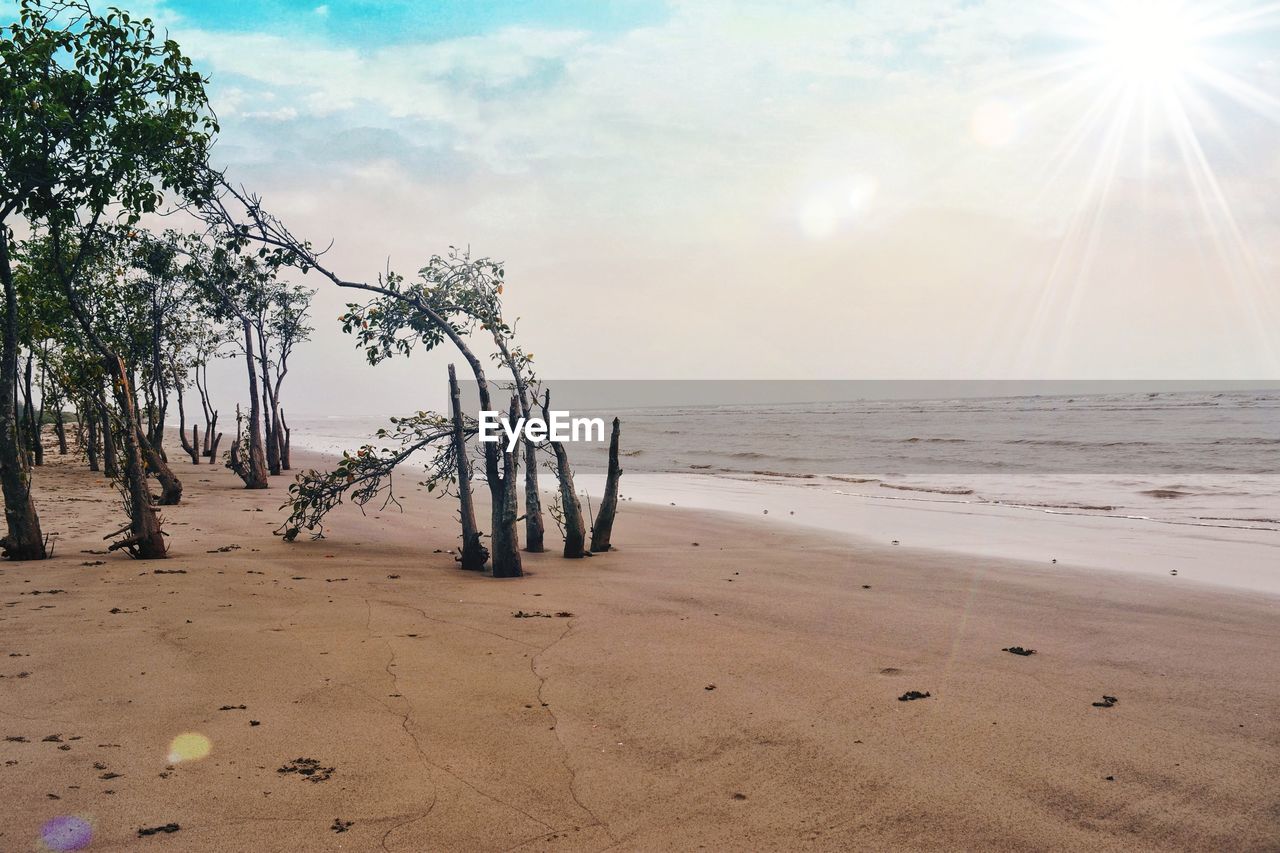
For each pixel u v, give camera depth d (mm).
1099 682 8125
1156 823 5258
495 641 9383
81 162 13727
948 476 37469
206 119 14117
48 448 49375
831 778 5895
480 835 5016
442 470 16938
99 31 13406
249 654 8438
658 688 7793
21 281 18266
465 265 16062
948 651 9273
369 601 11273
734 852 4902
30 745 6008
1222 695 7730
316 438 84125
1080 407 99562
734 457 51438
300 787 5547
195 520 19734
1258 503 25750
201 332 38188
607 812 5363
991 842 5035
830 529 21516
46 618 9664
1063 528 21453
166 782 5531
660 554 16859
